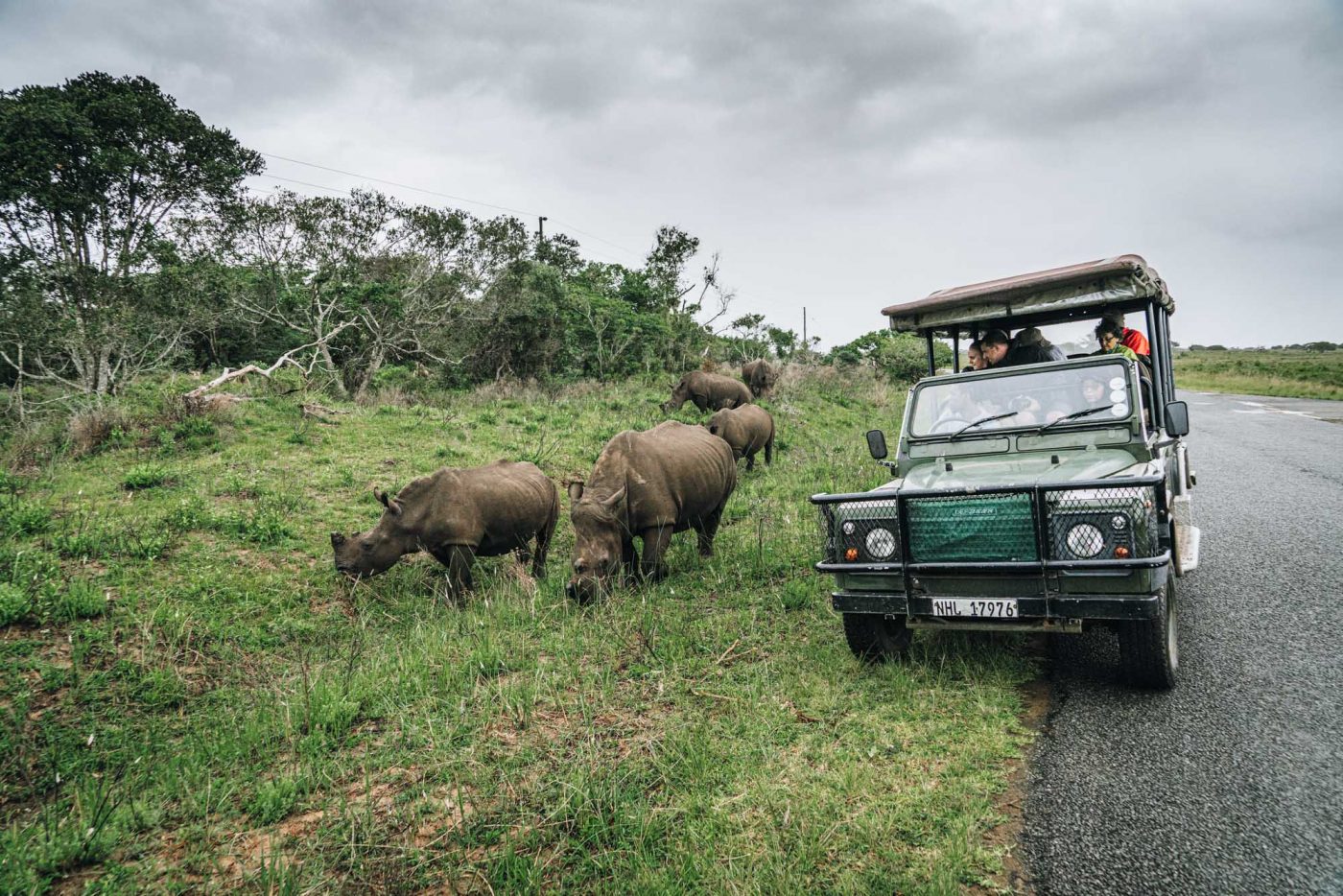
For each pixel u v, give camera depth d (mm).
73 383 15969
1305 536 8602
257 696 5723
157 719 5543
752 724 4777
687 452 8883
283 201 21266
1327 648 5418
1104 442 5879
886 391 25766
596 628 6711
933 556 5094
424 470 12070
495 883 3412
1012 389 6434
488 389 20297
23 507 8656
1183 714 4555
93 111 17328
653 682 5602
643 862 3436
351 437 13617
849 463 13922
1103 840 3434
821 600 7203
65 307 16234
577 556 7336
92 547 7961
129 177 17641
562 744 4695
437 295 22641
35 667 5953
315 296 20859
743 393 19188
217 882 3619
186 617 6961
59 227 16922
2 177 15867
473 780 4340
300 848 3863
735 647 6184
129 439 12109
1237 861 3221
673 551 9672
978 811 3697
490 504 8445
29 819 4289
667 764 4375
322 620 7535
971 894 3145
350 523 9867
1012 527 4871
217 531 8953
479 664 6020
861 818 3672
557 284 23797
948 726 4586
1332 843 3289
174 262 18516
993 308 6887
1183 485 7246
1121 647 4789
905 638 5930
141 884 3646
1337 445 15828
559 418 16797
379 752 4855
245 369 16406
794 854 3436
